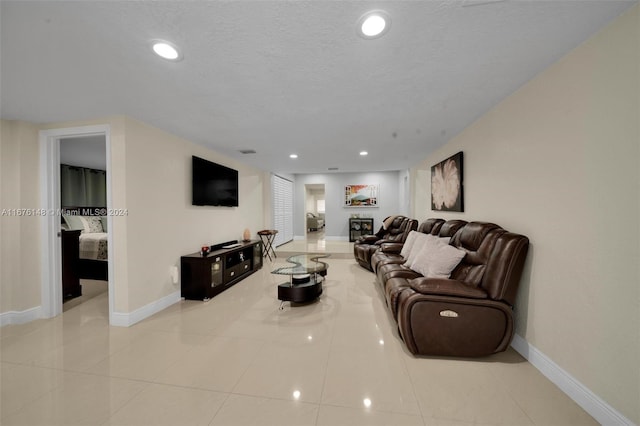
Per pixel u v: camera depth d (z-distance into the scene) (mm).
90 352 2016
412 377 1700
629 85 1193
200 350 2041
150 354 1984
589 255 1395
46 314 2672
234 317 2680
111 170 2469
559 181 1597
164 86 1904
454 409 1432
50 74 1715
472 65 1674
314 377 1706
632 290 1188
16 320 2537
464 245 2467
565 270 1552
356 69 1712
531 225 1852
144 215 2664
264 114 2496
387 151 4203
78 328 2434
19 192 2562
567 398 1503
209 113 2447
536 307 1786
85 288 3748
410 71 1745
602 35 1313
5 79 1771
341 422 1349
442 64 1662
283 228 7293
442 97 2158
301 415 1396
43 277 2686
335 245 7129
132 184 2523
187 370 1786
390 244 4230
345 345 2113
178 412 1419
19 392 1578
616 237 1254
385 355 1963
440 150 3918
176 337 2254
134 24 1247
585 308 1420
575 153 1481
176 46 1434
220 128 2904
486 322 1828
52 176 2713
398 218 5434
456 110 2443
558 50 1509
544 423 1341
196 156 3508
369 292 3498
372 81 1878
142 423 1350
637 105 1162
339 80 1856
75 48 1434
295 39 1389
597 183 1349
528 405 1457
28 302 2607
